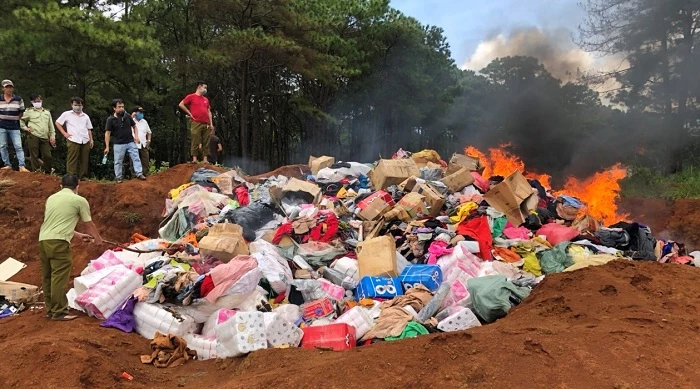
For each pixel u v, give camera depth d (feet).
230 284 20.58
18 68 58.08
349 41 94.27
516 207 31.14
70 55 57.82
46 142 40.91
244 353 17.02
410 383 13.26
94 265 24.11
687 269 20.59
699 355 13.84
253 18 76.38
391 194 34.04
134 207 35.94
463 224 28.27
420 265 24.36
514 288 21.16
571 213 34.32
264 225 30.22
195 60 73.00
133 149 39.24
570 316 17.28
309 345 17.98
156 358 18.28
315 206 32.42
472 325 19.12
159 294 20.89
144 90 74.33
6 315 23.49
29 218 33.78
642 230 29.55
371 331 19.38
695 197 47.52
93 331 19.45
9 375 15.10
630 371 13.02
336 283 24.71
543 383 12.78
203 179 37.83
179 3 80.12
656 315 16.20
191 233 29.19
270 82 103.45
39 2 58.34
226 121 107.04
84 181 38.06
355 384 13.43
